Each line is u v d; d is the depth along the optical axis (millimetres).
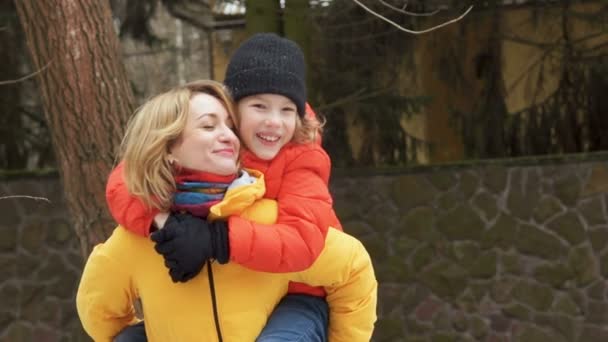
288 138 2965
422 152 12203
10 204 11047
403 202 10570
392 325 10500
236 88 2941
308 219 2848
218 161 2797
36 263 10961
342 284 3084
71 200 5863
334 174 10789
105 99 5734
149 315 2936
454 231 10367
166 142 2791
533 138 11727
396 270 10531
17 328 10945
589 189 9938
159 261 2904
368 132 11516
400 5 10523
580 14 10891
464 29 11703
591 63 11188
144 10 10680
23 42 11508
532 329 10039
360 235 10680
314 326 2996
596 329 9828
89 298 3072
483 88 11867
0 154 12219
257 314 2910
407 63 11203
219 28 12945
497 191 10258
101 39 5754
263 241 2746
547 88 12500
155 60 15508
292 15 9891
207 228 2734
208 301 2869
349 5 10000
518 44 12688
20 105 11977
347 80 10812
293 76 2939
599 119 11461
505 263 10180
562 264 9984
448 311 10328
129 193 2838
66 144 5773
